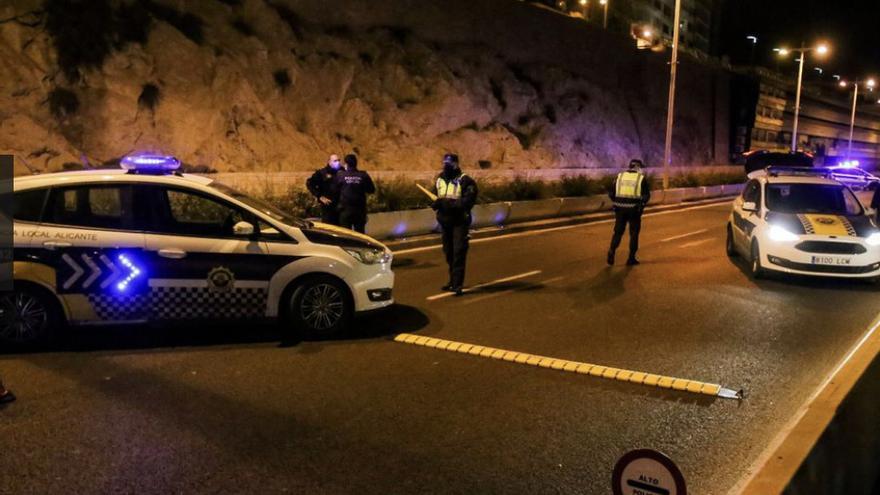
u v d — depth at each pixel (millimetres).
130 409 4883
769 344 6770
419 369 5879
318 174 10547
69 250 6133
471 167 27906
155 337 6695
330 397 5188
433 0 29594
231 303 6473
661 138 42094
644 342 6789
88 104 17703
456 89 28312
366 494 3729
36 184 6199
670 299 8781
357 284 6773
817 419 4141
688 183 31438
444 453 4246
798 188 10680
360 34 26953
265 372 5742
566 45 36375
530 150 31047
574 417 4852
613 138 36750
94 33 18250
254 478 3887
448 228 8891
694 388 5457
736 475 4035
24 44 17141
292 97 23203
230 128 20609
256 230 6566
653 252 12898
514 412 4930
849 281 10008
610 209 21531
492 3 32094
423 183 20250
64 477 3859
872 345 6234
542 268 11039
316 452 4234
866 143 91438
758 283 9875
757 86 53719
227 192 6719
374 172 21625
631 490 2363
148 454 4168
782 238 9695
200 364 5926
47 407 4891
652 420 4820
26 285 6102
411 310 8047
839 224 9750
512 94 31594
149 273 6266
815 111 70938
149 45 19406
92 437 4395
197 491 3729
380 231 13750
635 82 41406
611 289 9391
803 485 3096
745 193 11812
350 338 6789
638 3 74250
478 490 3791
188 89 19781
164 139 18938
